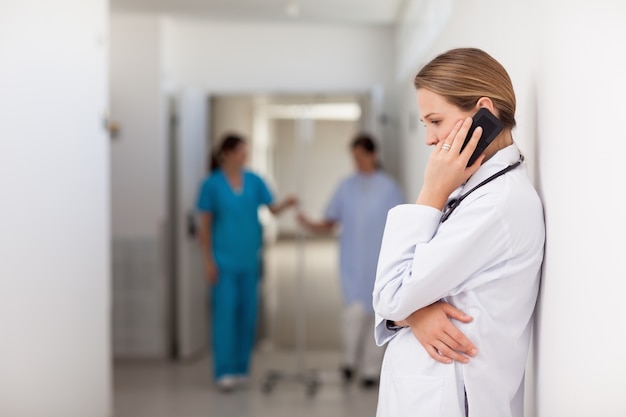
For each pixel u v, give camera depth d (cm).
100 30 354
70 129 314
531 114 175
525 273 149
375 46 587
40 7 286
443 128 151
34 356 276
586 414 134
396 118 582
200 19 567
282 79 584
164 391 461
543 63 163
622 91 116
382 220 473
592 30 130
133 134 559
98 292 347
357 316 473
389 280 147
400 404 150
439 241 141
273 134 563
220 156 477
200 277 580
